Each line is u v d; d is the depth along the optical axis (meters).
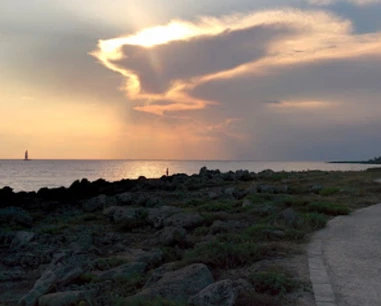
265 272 8.88
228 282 7.53
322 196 24.44
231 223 15.94
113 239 16.81
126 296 8.79
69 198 33.00
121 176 107.06
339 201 21.94
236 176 40.22
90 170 157.12
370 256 10.55
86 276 10.70
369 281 8.54
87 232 18.20
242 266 9.99
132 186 37.69
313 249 11.25
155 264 12.08
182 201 26.62
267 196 23.94
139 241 16.28
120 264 12.27
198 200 25.56
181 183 38.22
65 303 8.72
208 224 17.16
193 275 8.29
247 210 19.50
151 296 7.77
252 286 8.01
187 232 16.17
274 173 44.34
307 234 13.44
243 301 7.34
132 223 19.14
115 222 20.48
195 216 17.30
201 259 10.17
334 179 34.75
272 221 15.28
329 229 14.33
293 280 8.49
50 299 8.84
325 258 10.36
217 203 22.30
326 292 7.82
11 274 12.10
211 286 7.45
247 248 10.80
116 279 10.19
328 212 17.94
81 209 26.73
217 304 7.07
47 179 93.88
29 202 29.81
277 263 9.97
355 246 11.66
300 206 19.52
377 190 26.28
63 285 10.12
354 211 18.58
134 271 10.97
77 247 15.03
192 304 7.22
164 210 19.92
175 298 7.66
